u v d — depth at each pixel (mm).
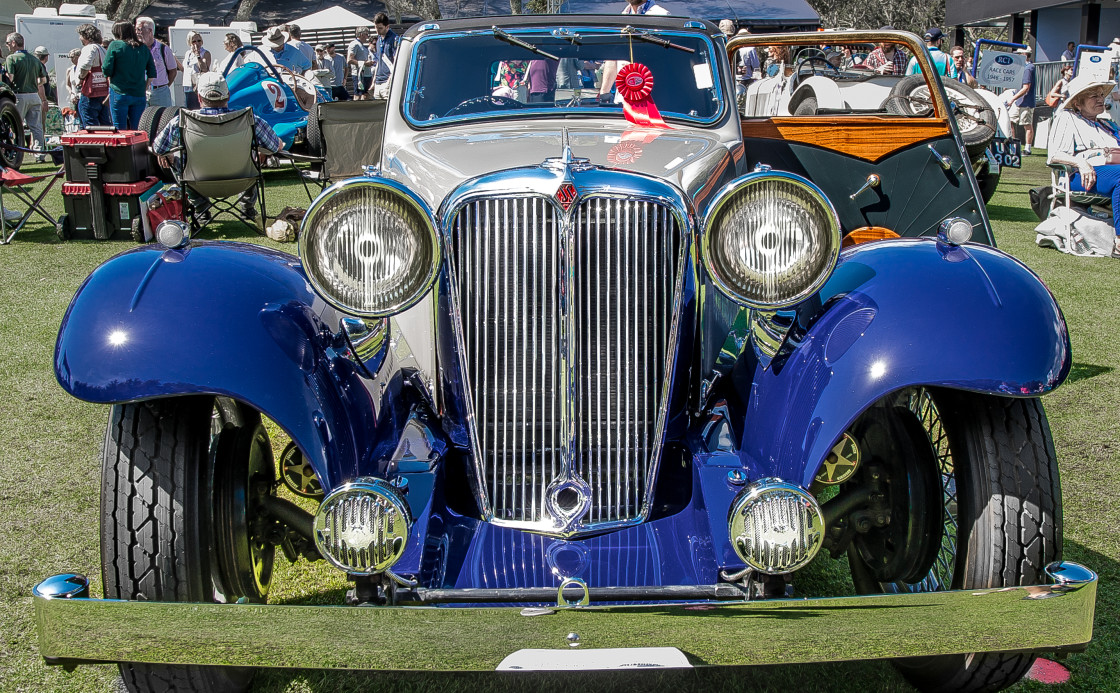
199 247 2445
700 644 2010
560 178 2330
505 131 3254
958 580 2309
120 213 8539
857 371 2250
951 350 2209
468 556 2342
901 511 2582
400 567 2166
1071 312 6504
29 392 4969
